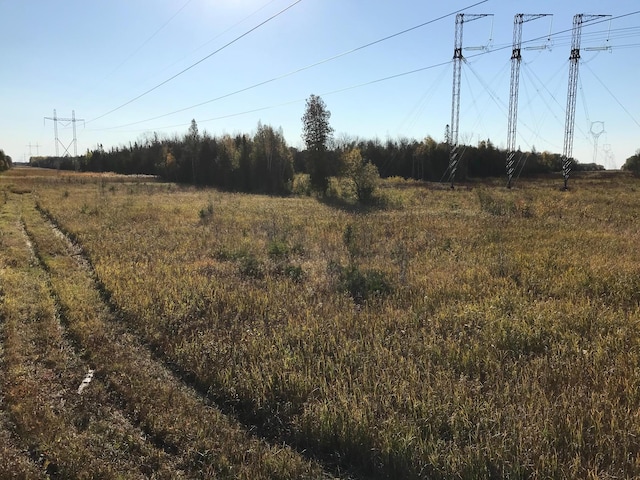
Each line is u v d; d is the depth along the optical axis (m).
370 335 6.58
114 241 14.81
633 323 6.70
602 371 5.20
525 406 4.57
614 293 8.34
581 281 9.00
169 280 9.70
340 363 5.64
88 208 23.39
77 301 8.47
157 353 6.52
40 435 4.30
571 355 5.73
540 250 12.50
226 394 5.21
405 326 6.95
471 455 3.79
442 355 5.91
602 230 16.36
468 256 11.97
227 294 8.62
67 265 11.86
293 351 6.03
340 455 4.23
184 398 5.13
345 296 8.64
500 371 5.34
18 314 7.69
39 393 5.17
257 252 13.05
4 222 19.94
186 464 4.03
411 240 14.91
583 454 3.88
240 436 4.41
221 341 6.47
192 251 13.24
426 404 4.57
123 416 4.79
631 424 4.19
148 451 4.14
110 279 9.79
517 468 3.63
